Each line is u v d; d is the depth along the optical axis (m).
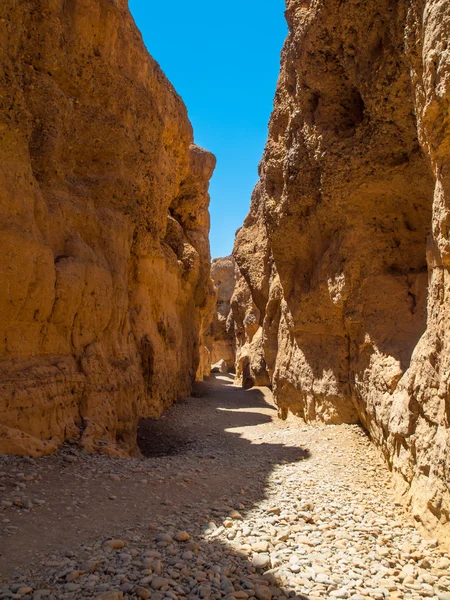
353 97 9.05
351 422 10.21
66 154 9.55
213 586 3.93
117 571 4.00
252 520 5.62
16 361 7.19
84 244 8.99
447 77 4.72
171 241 20.70
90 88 9.94
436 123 5.06
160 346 15.95
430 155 5.33
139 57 12.08
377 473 7.64
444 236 4.94
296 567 4.41
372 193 9.02
